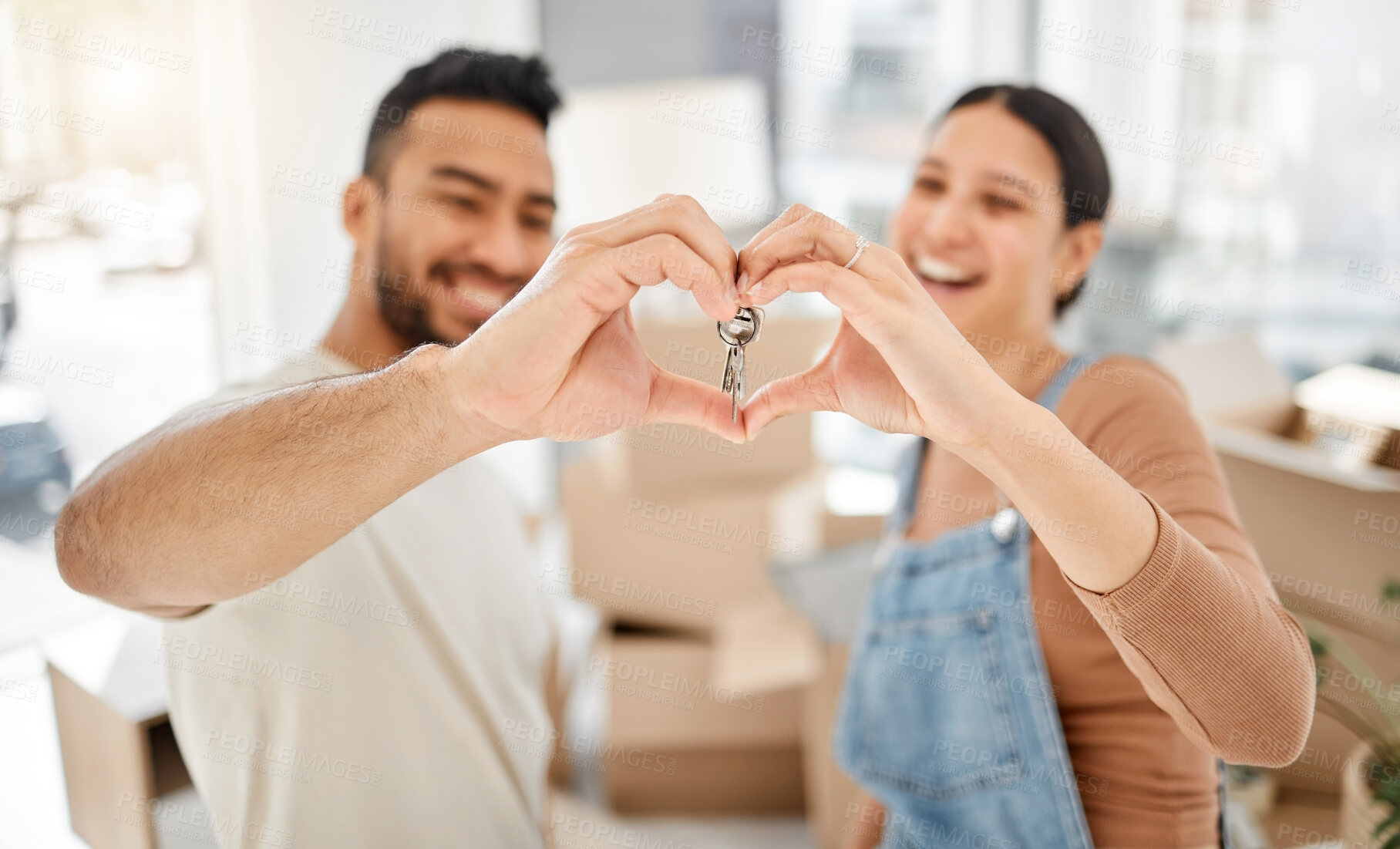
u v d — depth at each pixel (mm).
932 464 1119
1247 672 702
